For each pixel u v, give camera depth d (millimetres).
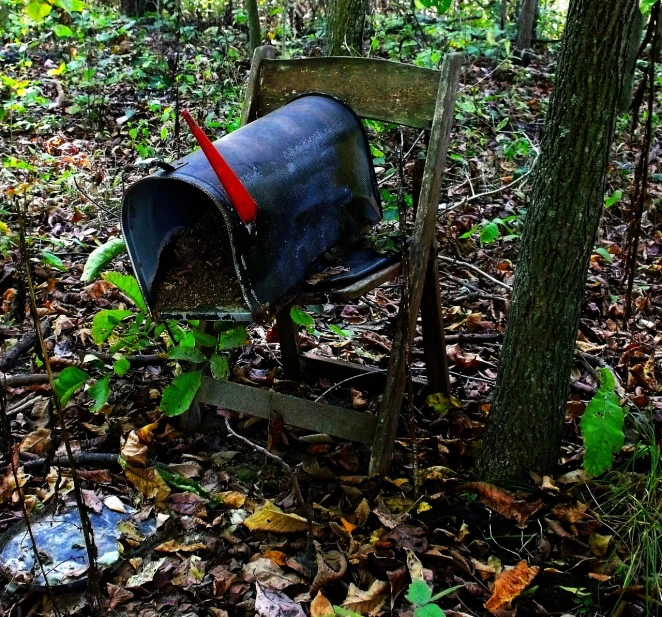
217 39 7277
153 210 2160
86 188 4445
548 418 2314
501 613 1925
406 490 2367
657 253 4273
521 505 2252
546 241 2176
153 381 2861
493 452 2398
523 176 4164
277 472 2480
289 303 2102
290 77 2588
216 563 2098
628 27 1972
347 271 2225
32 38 7273
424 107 2355
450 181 4867
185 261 2225
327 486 2396
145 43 7277
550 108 2156
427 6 2371
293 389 2961
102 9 8297
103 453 2484
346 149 2371
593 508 2311
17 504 2268
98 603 1833
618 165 5246
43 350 1709
